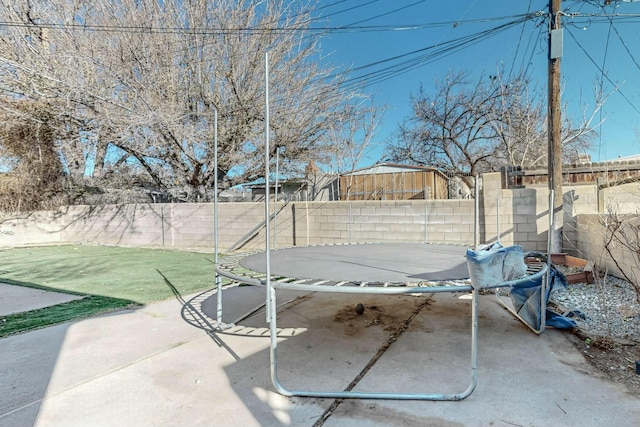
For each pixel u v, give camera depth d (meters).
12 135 11.85
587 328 3.38
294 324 3.71
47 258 8.82
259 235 9.62
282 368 2.66
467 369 2.61
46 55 9.71
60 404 2.17
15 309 4.31
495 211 7.10
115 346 3.11
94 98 9.60
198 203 10.49
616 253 4.76
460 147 17.25
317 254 4.45
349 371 2.61
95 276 6.47
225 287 5.43
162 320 3.85
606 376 2.43
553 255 6.19
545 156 12.71
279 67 11.37
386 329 3.53
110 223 11.96
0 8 10.12
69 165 13.04
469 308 4.20
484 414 2.01
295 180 13.84
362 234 8.30
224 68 11.02
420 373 2.56
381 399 2.20
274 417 2.03
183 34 10.70
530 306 3.43
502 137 13.92
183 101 10.87
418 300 4.61
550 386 2.31
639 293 3.17
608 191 6.48
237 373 2.58
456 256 4.12
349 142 15.96
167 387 2.38
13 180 12.18
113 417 2.03
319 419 2.00
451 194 14.21
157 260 8.34
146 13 10.56
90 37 10.27
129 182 13.70
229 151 11.24
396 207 7.98
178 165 11.55
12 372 2.61
